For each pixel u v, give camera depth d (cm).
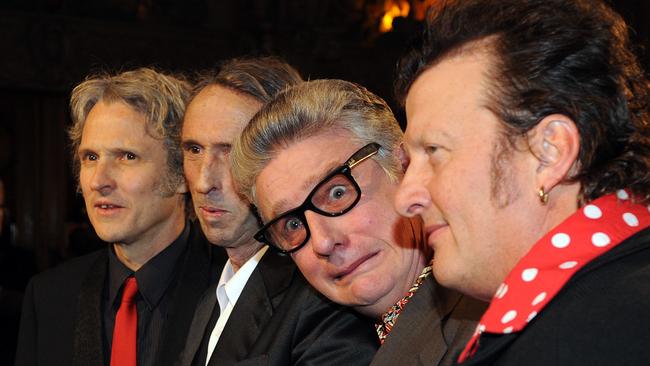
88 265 196
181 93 190
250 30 764
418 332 108
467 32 83
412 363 104
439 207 84
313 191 120
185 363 163
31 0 670
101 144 182
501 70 80
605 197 79
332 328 130
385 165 122
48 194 712
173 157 185
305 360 128
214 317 165
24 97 707
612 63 80
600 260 75
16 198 705
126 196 181
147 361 179
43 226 709
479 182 81
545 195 79
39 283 197
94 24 695
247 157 126
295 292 142
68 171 721
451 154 82
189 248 186
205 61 749
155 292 183
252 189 130
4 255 457
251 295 150
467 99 81
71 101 200
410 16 819
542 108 78
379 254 120
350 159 120
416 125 85
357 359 125
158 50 725
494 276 84
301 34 780
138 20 718
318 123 122
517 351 75
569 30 80
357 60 811
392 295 121
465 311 103
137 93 184
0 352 288
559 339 72
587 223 77
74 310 188
